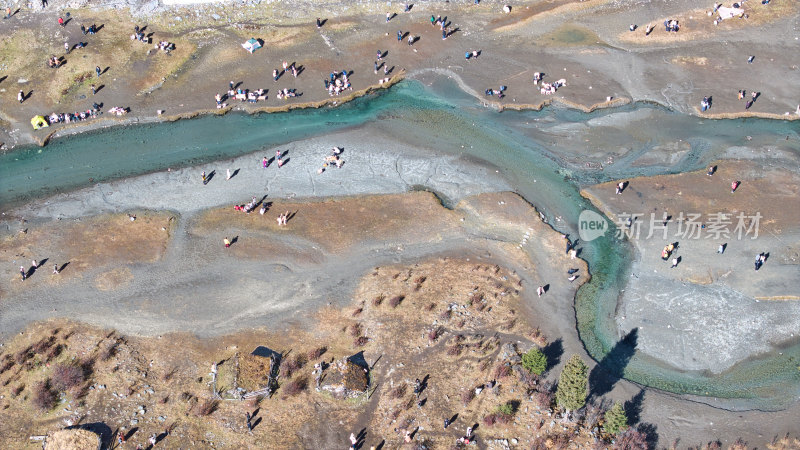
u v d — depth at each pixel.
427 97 101.12
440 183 88.56
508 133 96.25
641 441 62.22
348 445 62.19
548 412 64.56
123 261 77.81
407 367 67.94
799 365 70.94
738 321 74.50
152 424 63.38
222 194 85.88
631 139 95.75
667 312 75.25
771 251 81.06
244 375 65.44
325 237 80.81
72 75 99.88
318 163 90.62
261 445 62.12
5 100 96.69
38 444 61.94
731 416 65.94
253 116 97.56
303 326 71.62
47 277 76.12
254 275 76.56
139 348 69.38
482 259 79.31
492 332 71.62
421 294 74.81
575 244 82.25
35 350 68.75
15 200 85.31
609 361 70.56
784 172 90.88
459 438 62.56
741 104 100.06
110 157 91.25
